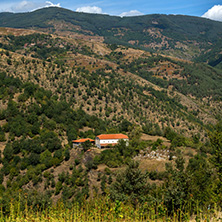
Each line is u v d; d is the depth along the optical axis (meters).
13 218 15.16
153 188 26.31
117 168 76.19
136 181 26.47
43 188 70.06
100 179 70.69
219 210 15.14
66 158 85.75
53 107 132.75
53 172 78.25
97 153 89.31
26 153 87.88
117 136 102.00
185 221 14.41
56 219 14.66
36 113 121.94
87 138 107.12
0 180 72.44
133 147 87.19
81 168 77.19
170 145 81.81
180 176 20.20
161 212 14.59
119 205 14.19
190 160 56.88
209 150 74.94
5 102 121.44
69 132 113.94
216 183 18.92
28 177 73.31
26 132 101.19
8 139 96.12
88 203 16.56
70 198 62.97
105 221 14.18
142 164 72.25
